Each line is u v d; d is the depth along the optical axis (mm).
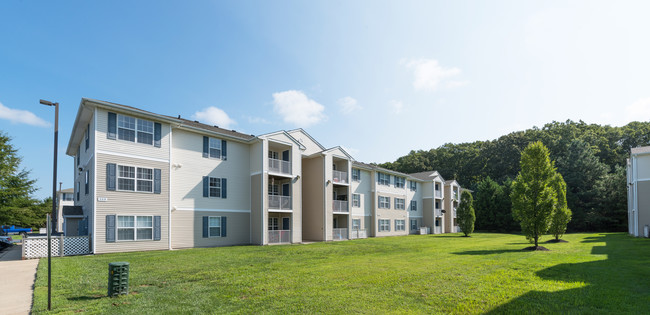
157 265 13016
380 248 20406
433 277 10211
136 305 7438
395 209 40156
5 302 7902
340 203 31078
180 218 20797
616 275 10398
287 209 25547
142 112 18906
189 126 21391
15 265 13438
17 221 28375
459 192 52281
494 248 19859
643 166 27562
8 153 28812
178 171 21047
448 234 41906
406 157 81500
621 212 42781
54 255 15945
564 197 25734
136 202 18609
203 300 7824
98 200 17219
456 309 7039
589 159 48750
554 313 6723
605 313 6711
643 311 6832
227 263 13609
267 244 23641
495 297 7883
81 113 18516
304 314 6770
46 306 7305
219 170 23250
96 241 17016
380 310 6996
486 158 67875
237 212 23938
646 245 20109
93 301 7734
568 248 19281
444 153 76000
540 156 19484
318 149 31797
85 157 20781
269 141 25109
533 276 10312
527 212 19203
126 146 18516
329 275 10734
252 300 7793
